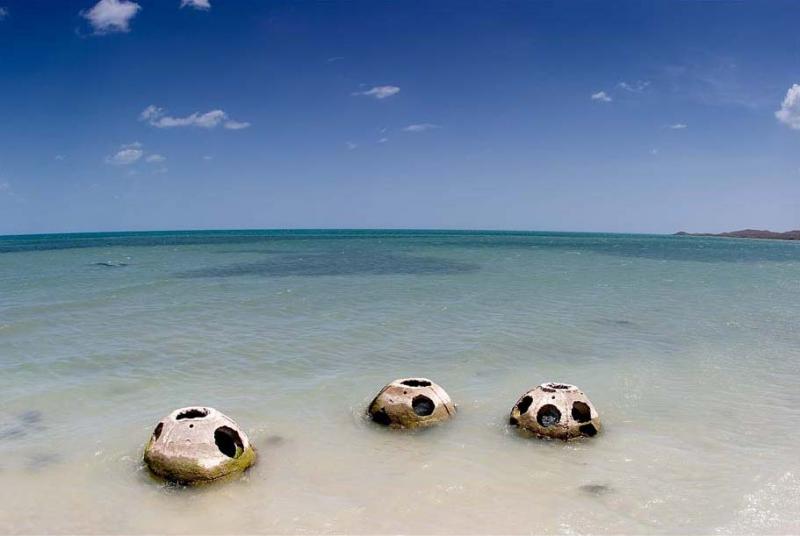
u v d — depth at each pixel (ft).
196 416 28.25
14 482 25.54
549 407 31.63
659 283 102.01
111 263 136.46
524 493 25.04
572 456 28.68
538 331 56.95
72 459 27.91
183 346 49.52
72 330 54.95
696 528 22.39
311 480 26.11
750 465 27.73
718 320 64.44
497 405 35.81
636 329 58.80
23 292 79.41
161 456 25.79
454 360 45.98
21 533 21.83
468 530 22.27
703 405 36.11
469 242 329.11
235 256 168.86
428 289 88.02
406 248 233.76
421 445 29.89
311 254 182.50
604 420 33.40
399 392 32.78
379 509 23.72
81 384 39.29
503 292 85.61
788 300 81.25
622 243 359.66
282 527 22.43
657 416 34.17
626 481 26.12
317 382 40.16
